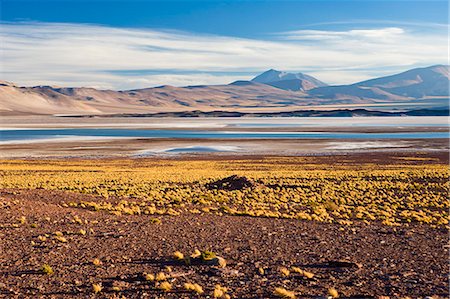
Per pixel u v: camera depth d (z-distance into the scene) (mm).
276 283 15898
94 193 43094
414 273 17312
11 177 58562
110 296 14453
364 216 31453
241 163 83062
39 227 25281
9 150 108750
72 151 106438
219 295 14273
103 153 102250
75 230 24828
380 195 44000
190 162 84500
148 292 14836
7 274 16688
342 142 128375
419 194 45562
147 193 43625
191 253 20188
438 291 15133
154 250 20672
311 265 18469
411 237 24312
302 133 167250
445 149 109188
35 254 19516
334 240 23359
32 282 15805
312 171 67688
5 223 25906
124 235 23812
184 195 42500
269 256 19891
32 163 82812
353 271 17562
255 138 142500
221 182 50688
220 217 30500
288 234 24781
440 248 21719
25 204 32062
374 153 101062
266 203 38562
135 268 17688
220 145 120125
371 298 14398
